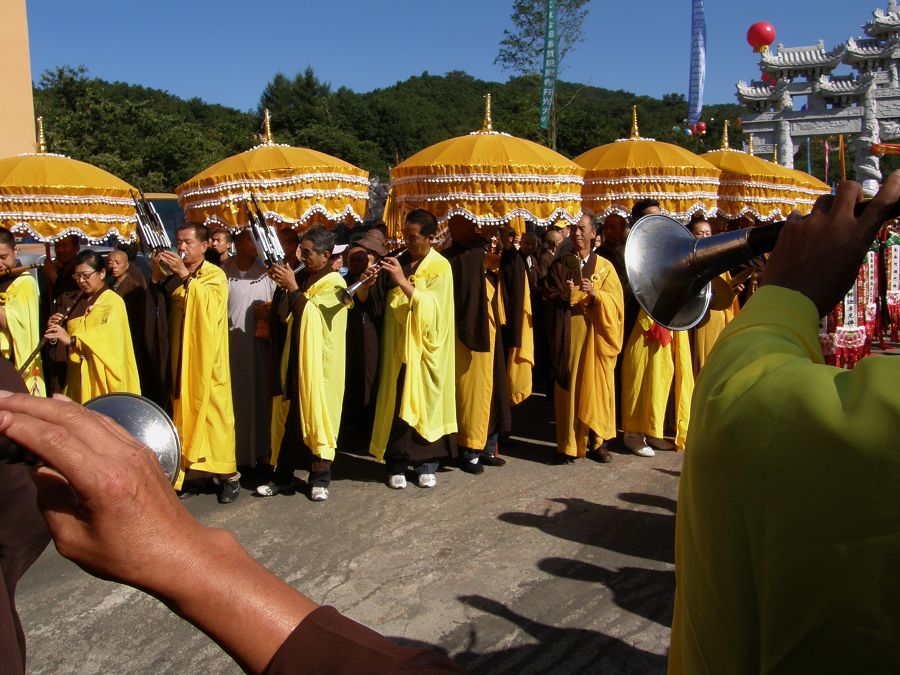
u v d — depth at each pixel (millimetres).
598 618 3881
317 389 5328
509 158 5641
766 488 736
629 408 6539
